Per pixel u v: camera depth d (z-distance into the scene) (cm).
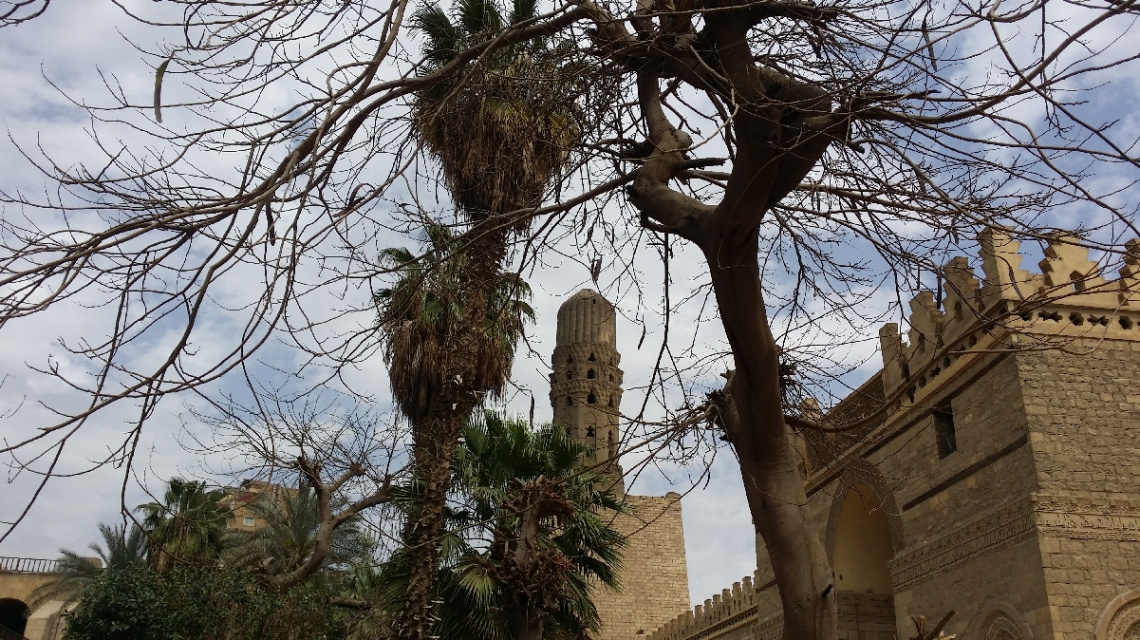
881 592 2362
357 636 2384
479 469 2006
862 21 612
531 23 638
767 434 640
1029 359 1770
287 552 2431
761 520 635
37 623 4959
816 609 603
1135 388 1769
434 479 1658
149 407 499
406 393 1784
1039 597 1608
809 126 602
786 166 626
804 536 623
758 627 2845
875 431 2256
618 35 722
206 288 493
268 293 531
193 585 2047
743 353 629
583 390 5450
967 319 1925
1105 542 1639
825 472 2478
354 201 605
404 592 1756
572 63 729
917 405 2078
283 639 2125
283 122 539
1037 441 1703
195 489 1995
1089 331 1800
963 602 1823
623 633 5200
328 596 2348
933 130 572
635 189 727
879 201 677
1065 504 1658
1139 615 1591
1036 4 438
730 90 617
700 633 3719
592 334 5684
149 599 2016
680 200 687
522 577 1681
